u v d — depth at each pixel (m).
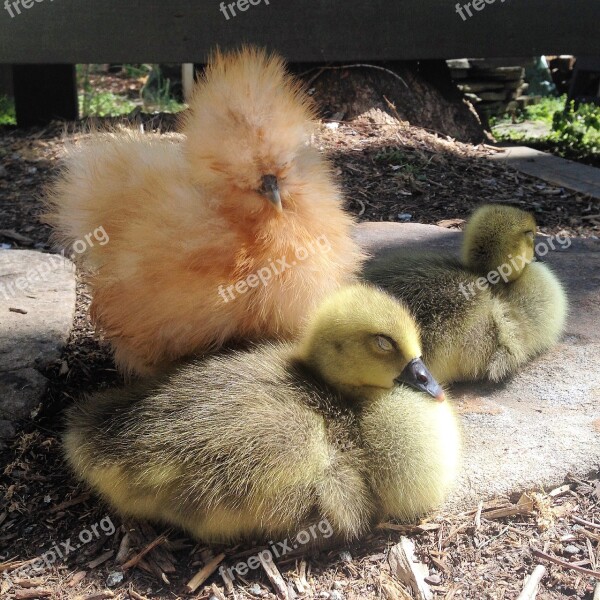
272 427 0.28
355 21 0.88
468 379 0.40
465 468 0.33
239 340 0.33
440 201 0.73
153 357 0.34
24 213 0.67
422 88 0.96
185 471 0.28
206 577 0.28
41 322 0.44
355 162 0.80
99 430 0.30
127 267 0.32
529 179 0.80
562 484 0.32
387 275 0.41
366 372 0.30
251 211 0.31
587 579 0.28
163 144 0.36
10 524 0.31
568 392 0.38
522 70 1.44
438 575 0.29
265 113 0.31
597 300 0.47
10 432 0.36
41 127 0.93
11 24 0.82
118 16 0.83
